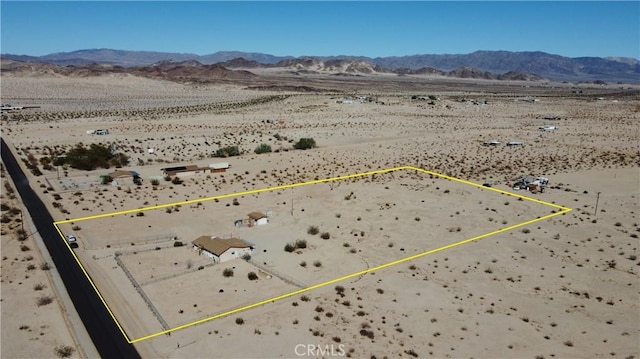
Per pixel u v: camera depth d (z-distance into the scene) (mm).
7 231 61906
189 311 44156
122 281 49750
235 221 68562
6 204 73062
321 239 62625
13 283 48562
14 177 90375
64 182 87812
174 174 93250
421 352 38781
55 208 72312
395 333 41406
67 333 40500
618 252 58406
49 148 117500
